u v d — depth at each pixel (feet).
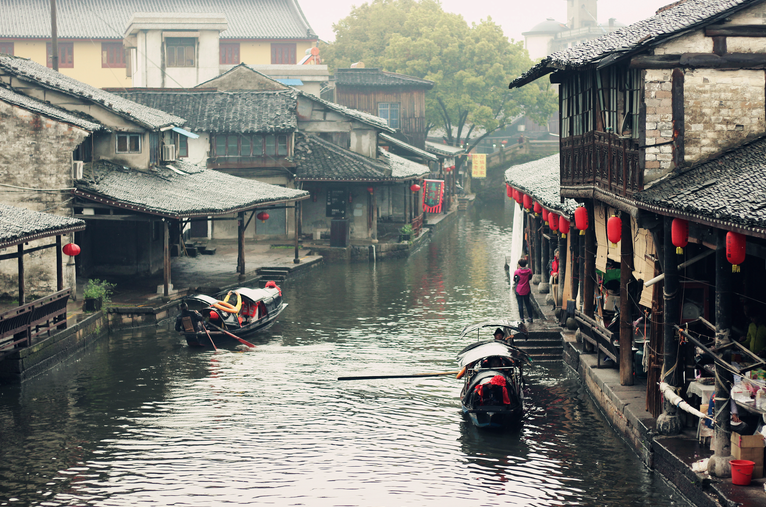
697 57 44.80
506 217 210.38
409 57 229.45
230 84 148.87
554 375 64.90
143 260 102.32
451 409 56.44
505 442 49.26
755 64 44.93
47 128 79.66
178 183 99.25
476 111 220.02
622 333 51.85
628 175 46.96
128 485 43.06
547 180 82.99
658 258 43.52
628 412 47.16
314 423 53.36
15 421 53.57
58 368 67.26
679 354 42.73
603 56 45.75
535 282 98.48
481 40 224.33
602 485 42.04
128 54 197.98
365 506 40.29
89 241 101.04
